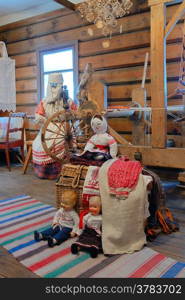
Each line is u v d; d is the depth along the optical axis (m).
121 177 1.77
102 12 3.27
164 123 2.39
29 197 2.90
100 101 3.84
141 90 3.39
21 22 4.88
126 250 1.71
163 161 2.42
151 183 1.94
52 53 4.65
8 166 4.25
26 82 4.98
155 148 2.46
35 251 1.73
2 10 4.81
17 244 1.83
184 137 3.18
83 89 3.45
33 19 4.72
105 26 3.53
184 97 3.03
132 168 1.83
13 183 3.51
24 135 4.74
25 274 1.49
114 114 3.19
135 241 1.75
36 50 4.77
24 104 5.07
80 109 3.05
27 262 1.60
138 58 3.81
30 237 1.94
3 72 4.86
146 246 1.80
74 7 4.14
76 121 3.24
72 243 1.82
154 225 1.98
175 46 3.50
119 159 1.99
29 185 3.41
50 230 1.92
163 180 3.58
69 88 4.57
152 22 2.37
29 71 4.91
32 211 2.47
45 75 4.81
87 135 3.01
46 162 3.63
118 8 3.26
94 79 3.96
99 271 1.50
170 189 3.12
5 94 4.91
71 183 2.05
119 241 1.70
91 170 1.97
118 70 4.00
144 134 3.26
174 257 1.66
